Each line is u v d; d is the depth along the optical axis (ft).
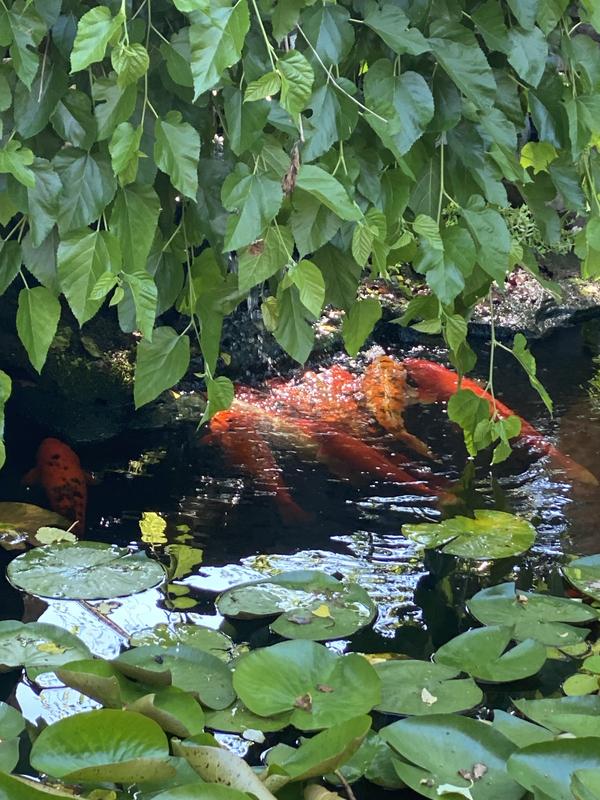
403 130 5.70
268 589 8.15
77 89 6.26
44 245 6.20
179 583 8.51
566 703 6.51
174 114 5.43
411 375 14.10
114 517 9.80
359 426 12.40
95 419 12.12
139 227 5.85
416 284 16.26
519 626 7.63
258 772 5.81
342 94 5.67
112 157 5.29
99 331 12.72
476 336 15.71
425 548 9.29
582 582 8.29
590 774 5.23
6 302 12.32
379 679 6.38
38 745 5.40
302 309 6.32
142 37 5.51
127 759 5.38
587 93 6.26
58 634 7.32
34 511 9.86
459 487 10.69
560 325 16.24
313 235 6.00
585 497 10.49
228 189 5.54
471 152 6.19
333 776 5.94
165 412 12.46
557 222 7.05
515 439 11.95
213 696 6.54
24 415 12.23
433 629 7.91
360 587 8.23
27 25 5.36
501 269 6.27
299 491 10.52
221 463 11.20
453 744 5.86
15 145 5.47
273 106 5.65
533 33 5.85
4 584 8.41
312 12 5.56
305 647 6.75
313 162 6.04
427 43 5.57
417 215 6.49
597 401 13.28
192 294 6.40
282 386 13.57
